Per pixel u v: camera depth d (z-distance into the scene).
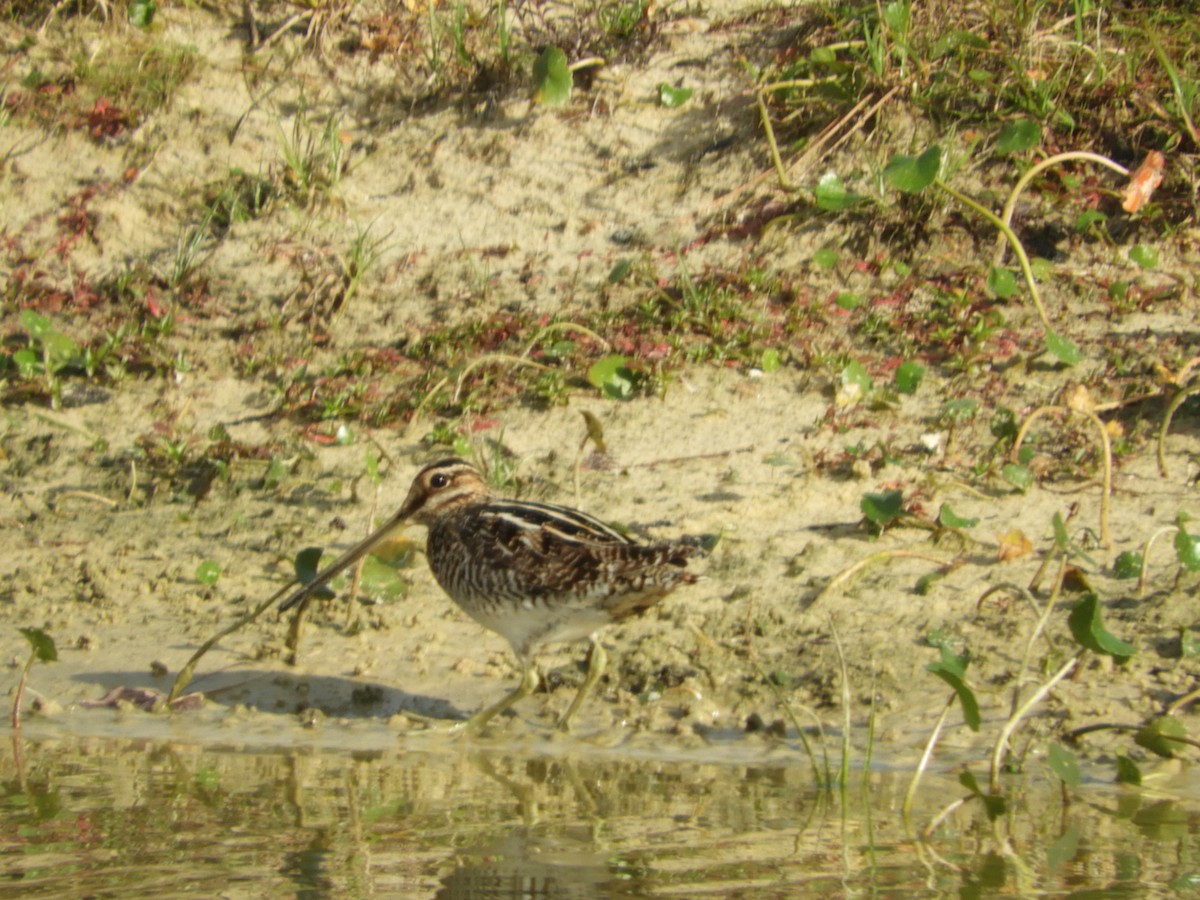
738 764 8.63
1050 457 11.62
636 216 14.12
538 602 9.14
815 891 6.82
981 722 8.56
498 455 11.70
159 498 11.98
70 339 13.08
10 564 11.16
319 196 14.38
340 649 10.22
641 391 12.67
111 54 15.57
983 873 7.01
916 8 14.77
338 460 12.21
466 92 15.20
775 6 15.56
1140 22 14.83
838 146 14.18
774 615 10.03
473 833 7.64
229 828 7.72
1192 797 8.02
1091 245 13.42
